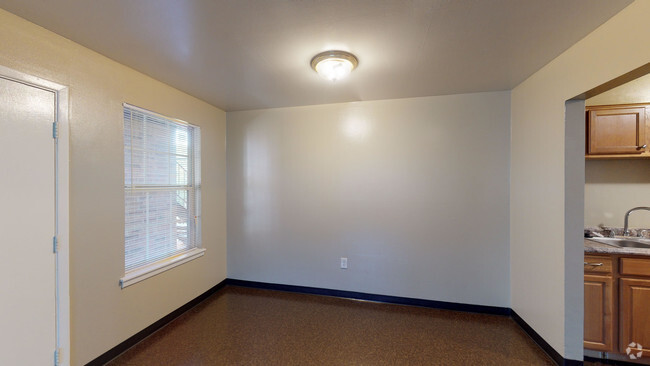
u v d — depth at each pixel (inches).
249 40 67.6
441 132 109.5
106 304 76.8
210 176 122.7
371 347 85.7
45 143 62.7
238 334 92.8
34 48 60.6
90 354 72.4
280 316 105.3
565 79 72.0
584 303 78.4
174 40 67.6
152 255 95.6
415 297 113.3
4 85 56.0
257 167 131.2
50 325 63.6
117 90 80.1
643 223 96.2
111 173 78.4
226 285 134.5
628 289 75.7
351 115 119.3
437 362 78.5
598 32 60.9
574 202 72.2
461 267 108.3
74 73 68.6
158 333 93.0
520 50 71.9
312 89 102.8
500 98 103.7
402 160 113.7
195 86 99.8
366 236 118.4
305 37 66.2
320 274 124.3
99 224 75.0
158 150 97.7
